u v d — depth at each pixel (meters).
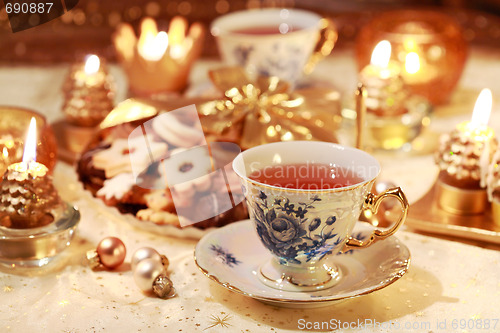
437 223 0.80
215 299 0.72
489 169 0.80
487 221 0.81
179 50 1.07
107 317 0.69
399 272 0.69
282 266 0.71
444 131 1.02
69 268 0.76
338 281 0.71
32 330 0.68
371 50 1.07
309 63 1.10
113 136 0.87
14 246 0.74
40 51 1.26
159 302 0.71
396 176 0.91
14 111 0.85
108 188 0.82
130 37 1.06
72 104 0.95
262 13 1.09
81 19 1.32
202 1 1.39
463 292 0.72
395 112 0.96
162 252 0.78
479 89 1.16
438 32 1.12
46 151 0.84
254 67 1.02
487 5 1.44
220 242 0.74
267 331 0.68
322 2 1.41
